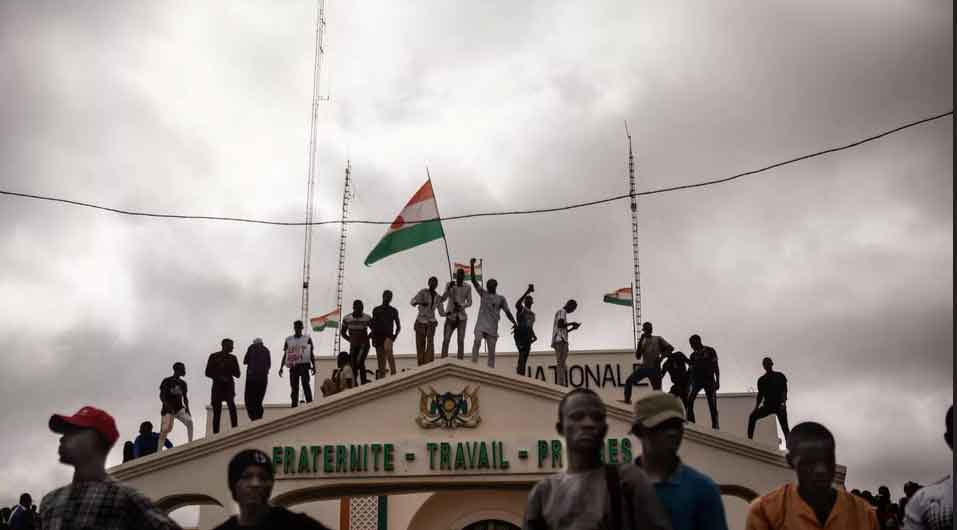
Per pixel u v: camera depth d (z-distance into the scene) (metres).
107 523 5.97
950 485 5.87
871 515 6.19
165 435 21.52
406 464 20.70
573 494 4.95
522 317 22.34
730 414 27.78
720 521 5.39
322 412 21.08
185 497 20.83
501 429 20.84
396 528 28.08
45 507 6.08
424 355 21.97
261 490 5.82
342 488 21.39
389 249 23.12
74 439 6.11
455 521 28.23
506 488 21.25
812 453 6.14
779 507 6.25
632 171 33.03
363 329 22.36
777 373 21.06
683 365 21.56
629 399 21.70
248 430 20.94
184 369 22.00
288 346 22.38
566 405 5.17
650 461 5.49
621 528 4.80
